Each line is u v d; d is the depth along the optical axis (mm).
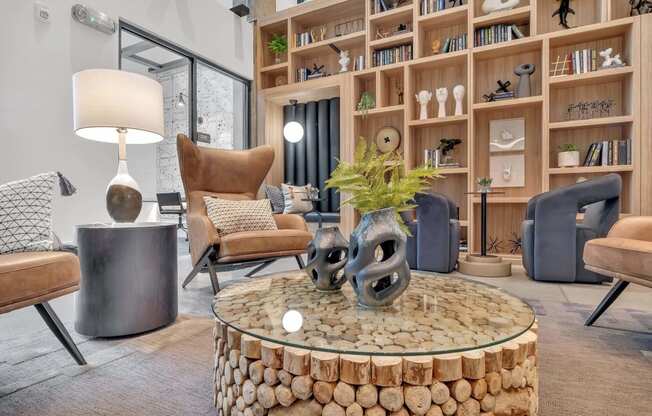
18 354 1504
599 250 1748
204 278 3057
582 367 1342
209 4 4457
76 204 2898
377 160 1204
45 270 1313
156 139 2303
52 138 2758
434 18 4199
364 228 1105
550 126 3662
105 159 3107
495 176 4152
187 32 4129
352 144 4633
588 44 3771
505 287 2689
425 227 3252
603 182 2586
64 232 2812
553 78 3668
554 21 3910
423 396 761
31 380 1276
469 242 3959
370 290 1067
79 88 1959
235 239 2189
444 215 3203
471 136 3990
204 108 7051
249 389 873
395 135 4605
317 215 4805
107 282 1677
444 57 4121
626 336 1664
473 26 3996
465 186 4355
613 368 1334
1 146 2484
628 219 1875
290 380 815
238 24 4965
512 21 3955
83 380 1273
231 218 2496
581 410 1057
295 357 807
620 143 3459
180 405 1109
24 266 1251
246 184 2945
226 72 4914
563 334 1691
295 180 5484
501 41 3896
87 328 1676
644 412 1047
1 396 1170
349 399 769
